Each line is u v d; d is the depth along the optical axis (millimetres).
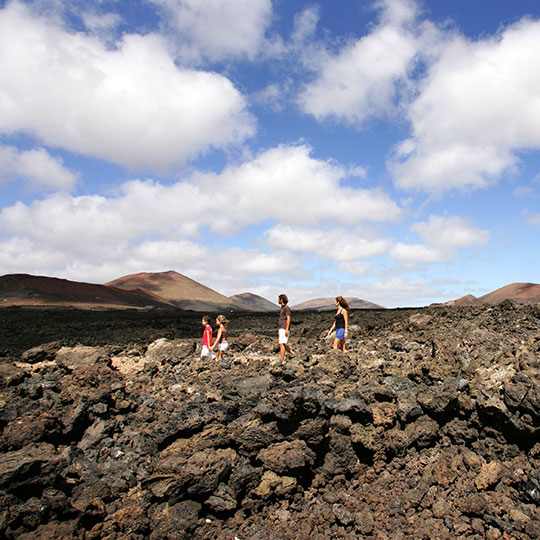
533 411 7207
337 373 10336
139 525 6410
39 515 5898
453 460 7648
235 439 7660
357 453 8039
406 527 6707
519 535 6180
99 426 8078
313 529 6789
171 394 10055
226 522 6793
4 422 7594
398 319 19109
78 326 28328
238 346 17062
